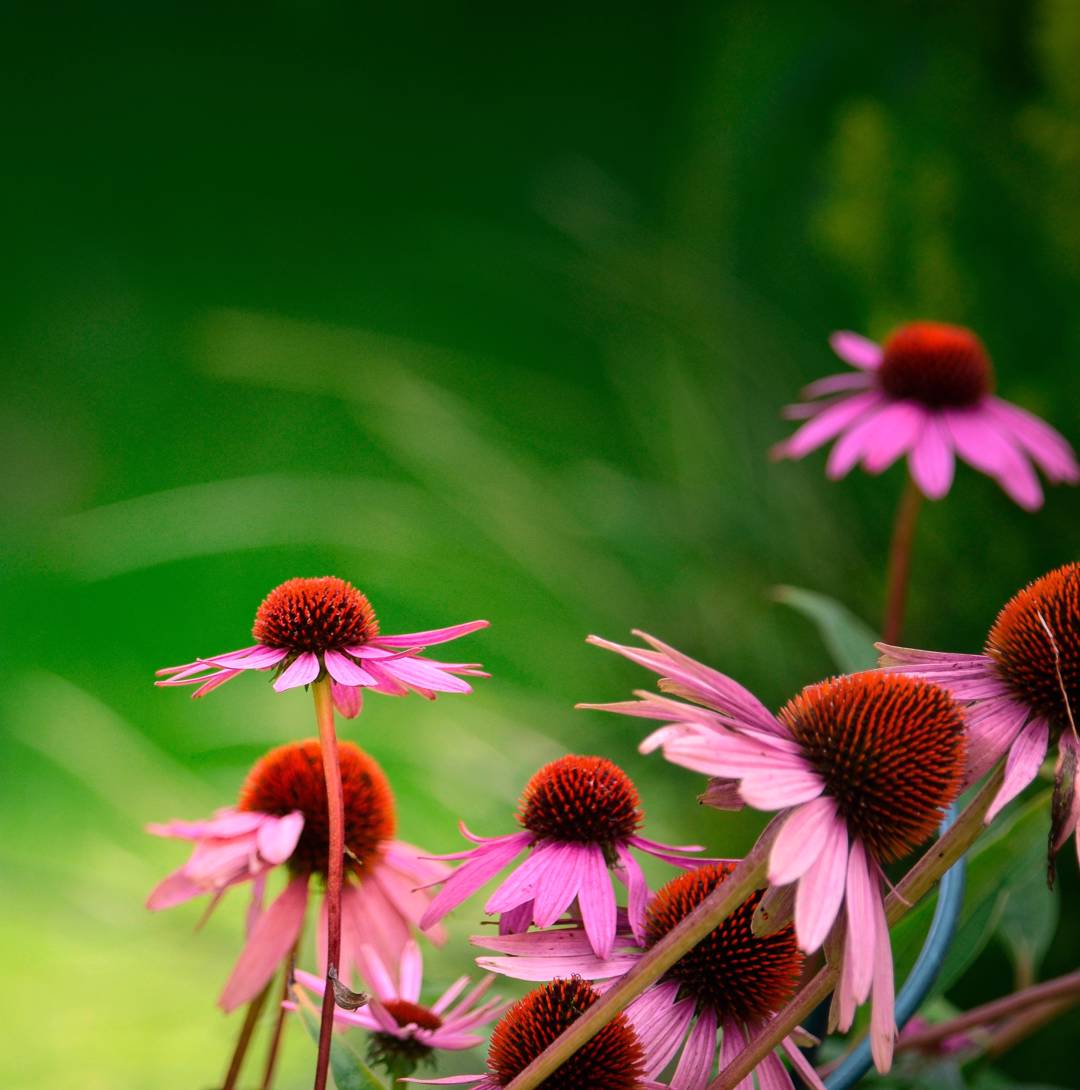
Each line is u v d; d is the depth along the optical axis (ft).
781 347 9.36
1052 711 3.65
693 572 8.59
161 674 3.84
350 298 20.06
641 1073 3.67
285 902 3.96
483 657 11.77
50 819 10.69
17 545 14.43
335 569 13.94
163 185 23.13
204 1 28.07
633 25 26.40
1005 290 7.31
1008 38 7.77
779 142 9.70
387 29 27.71
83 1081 7.77
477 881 3.80
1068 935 5.82
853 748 3.55
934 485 5.42
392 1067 3.86
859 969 3.49
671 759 3.50
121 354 18.42
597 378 17.81
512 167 23.35
